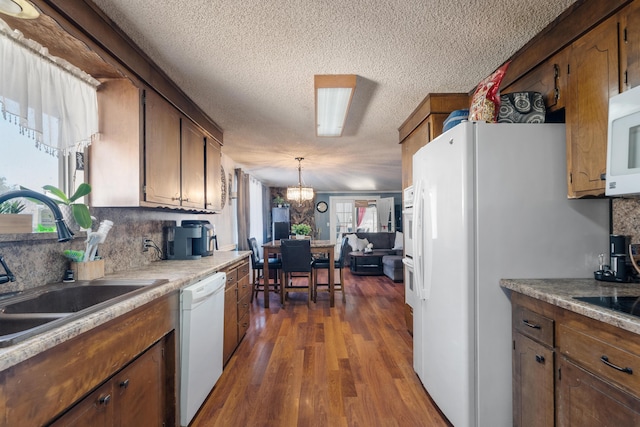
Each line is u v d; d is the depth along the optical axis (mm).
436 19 1628
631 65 1262
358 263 6836
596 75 1421
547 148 1615
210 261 2598
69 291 1502
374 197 9156
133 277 1805
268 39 1786
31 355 781
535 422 1402
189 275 1872
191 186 2672
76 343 958
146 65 1919
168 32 1700
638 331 924
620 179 1192
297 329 3371
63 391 907
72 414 955
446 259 1757
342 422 1803
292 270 4305
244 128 3430
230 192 5094
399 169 5961
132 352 1264
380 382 2242
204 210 3012
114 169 1833
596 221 1628
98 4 1475
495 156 1598
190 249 2805
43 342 818
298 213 9062
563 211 1613
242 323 3004
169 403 1643
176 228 2746
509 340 1593
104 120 1833
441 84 2418
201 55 1943
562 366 1253
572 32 1539
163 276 1837
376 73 2229
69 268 1649
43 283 1490
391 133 3676
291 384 2221
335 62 2059
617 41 1320
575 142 1541
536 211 1605
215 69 2123
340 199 9172
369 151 4527
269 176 6867
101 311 1068
